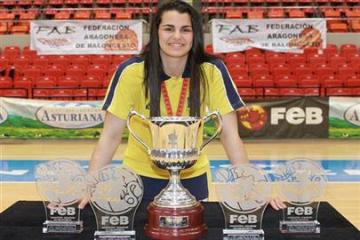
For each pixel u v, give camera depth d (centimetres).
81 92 1010
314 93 1021
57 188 196
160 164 194
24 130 953
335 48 1206
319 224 198
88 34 1080
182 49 222
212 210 226
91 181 192
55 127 955
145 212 222
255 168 194
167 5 224
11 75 1082
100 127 955
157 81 231
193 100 234
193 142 195
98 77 1059
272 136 945
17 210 224
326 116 945
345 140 950
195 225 188
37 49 1082
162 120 193
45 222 195
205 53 238
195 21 226
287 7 1330
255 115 941
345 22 1363
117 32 1078
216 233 193
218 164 734
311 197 195
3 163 764
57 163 198
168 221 186
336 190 598
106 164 244
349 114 946
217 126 232
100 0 1519
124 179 192
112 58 1166
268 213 216
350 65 1117
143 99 238
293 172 198
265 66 1107
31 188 610
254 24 1088
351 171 705
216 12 1410
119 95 238
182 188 196
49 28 1080
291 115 943
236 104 244
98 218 191
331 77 1048
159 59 231
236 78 1030
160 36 223
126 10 1445
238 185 192
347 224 203
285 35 1091
